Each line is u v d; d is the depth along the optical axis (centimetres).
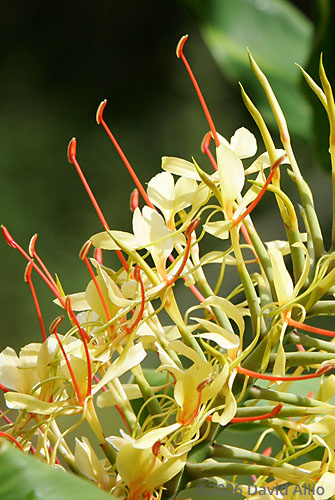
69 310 79
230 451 79
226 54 124
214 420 77
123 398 81
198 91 83
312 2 321
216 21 125
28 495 67
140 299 79
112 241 80
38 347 81
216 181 81
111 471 79
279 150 82
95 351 80
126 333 80
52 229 295
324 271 79
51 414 78
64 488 67
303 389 97
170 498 78
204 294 82
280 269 79
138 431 80
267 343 79
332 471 78
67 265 283
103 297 80
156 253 79
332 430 79
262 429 96
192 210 81
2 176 306
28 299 259
